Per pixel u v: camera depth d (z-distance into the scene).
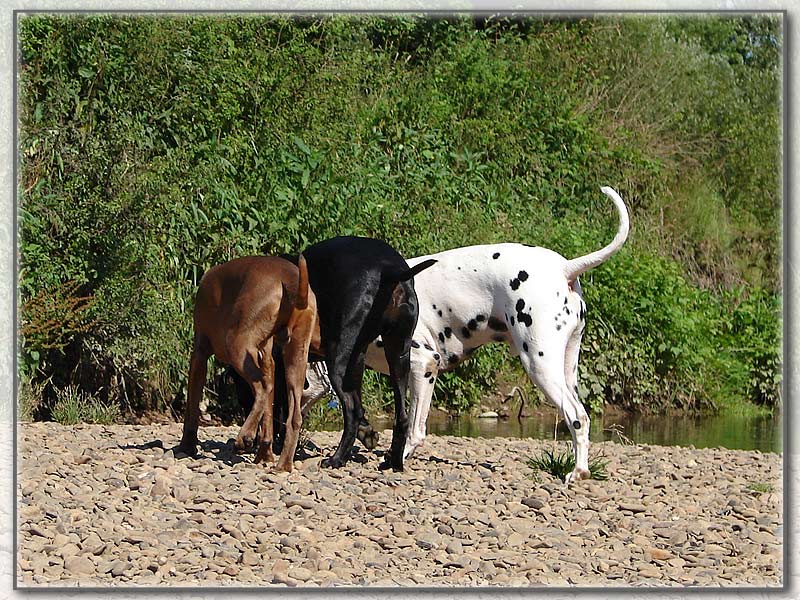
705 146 25.53
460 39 24.83
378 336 9.81
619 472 10.74
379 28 23.97
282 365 10.12
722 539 8.05
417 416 10.49
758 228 24.66
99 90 15.70
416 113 20.95
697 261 23.66
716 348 20.44
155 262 14.53
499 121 22.38
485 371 17.70
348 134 18.11
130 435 11.49
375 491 8.94
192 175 15.27
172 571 6.57
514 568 6.99
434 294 10.34
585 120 23.59
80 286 14.33
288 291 9.03
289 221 15.44
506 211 20.05
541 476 10.16
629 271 19.31
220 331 9.28
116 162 14.69
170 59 16.27
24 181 14.40
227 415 15.28
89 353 14.70
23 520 7.36
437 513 8.23
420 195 18.25
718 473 11.07
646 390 18.92
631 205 23.19
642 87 25.89
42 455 9.46
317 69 18.31
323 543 7.24
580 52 25.80
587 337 18.58
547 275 9.92
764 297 22.05
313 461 9.66
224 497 8.16
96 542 6.97
